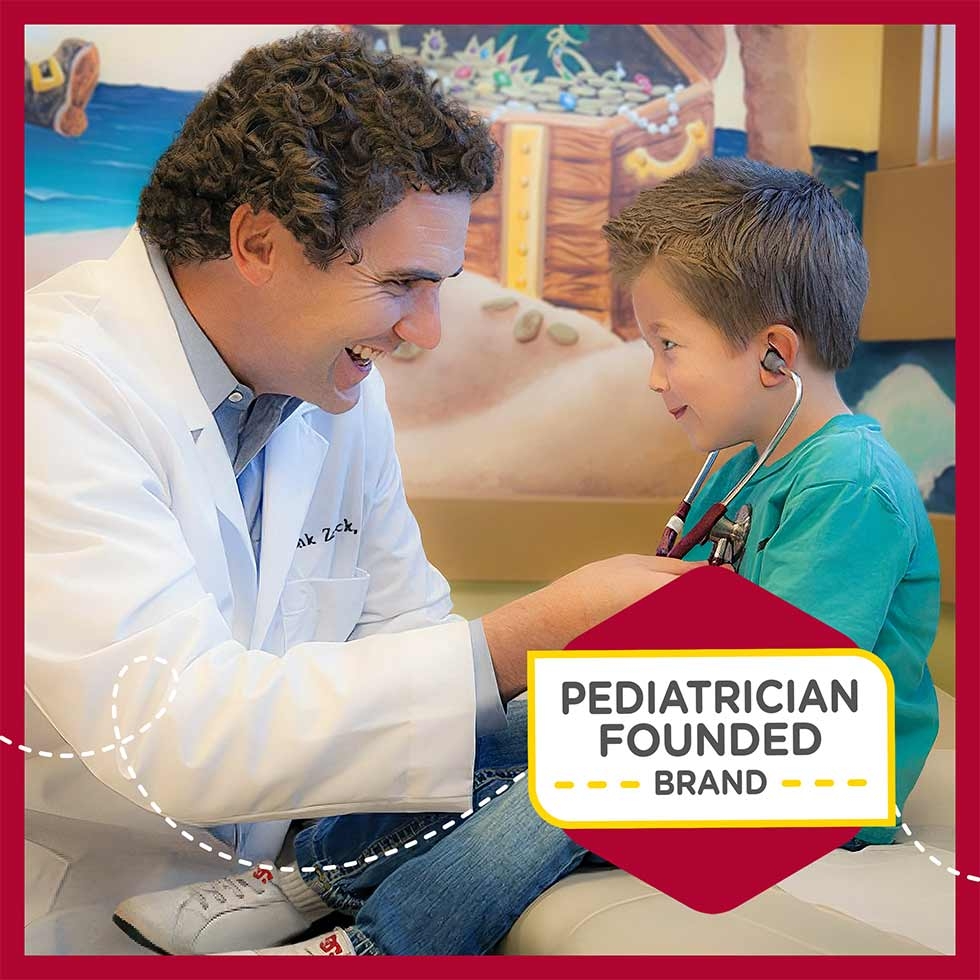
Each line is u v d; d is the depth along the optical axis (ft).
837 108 11.16
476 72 10.55
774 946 2.70
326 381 3.60
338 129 3.22
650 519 10.77
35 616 2.93
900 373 10.78
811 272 3.61
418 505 10.53
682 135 10.91
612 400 10.87
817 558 3.32
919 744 3.53
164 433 3.44
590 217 10.77
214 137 3.39
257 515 4.06
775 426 3.76
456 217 3.36
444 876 3.14
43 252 9.86
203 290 3.58
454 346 10.66
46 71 9.79
